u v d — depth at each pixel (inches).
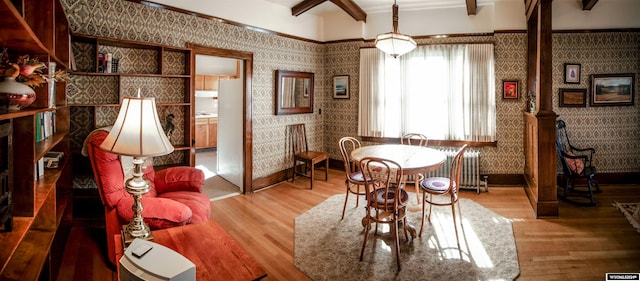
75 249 115.8
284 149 213.8
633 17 192.1
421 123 209.8
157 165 154.0
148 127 73.7
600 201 171.0
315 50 231.3
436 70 204.5
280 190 194.1
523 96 195.6
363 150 153.3
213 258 65.4
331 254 115.6
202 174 130.0
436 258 112.4
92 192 135.0
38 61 74.2
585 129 199.5
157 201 98.3
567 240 125.7
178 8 154.5
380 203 112.5
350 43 226.7
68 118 118.6
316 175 227.6
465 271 104.3
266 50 196.5
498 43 195.8
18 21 51.8
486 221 145.1
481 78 196.7
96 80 136.8
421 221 139.0
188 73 155.6
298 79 218.4
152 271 51.5
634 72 195.2
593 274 102.4
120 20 138.2
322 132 243.0
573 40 196.4
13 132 64.3
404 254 115.2
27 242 81.4
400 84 213.2
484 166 202.4
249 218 149.6
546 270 105.0
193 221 101.6
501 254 115.0
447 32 204.7
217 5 169.8
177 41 155.0
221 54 172.4
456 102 201.9
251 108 189.2
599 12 193.5
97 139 96.1
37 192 76.2
